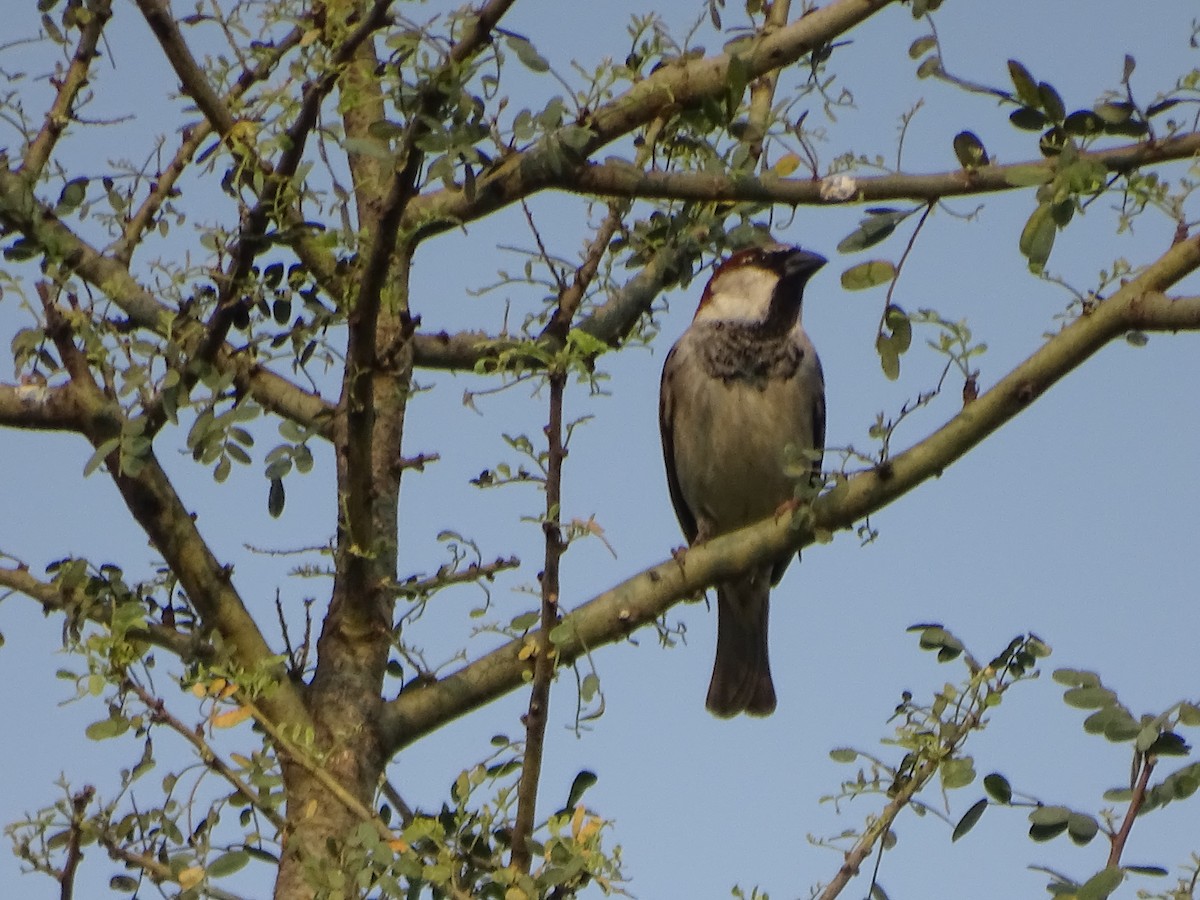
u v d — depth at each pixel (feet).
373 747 23.61
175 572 24.20
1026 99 22.13
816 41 27.07
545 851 18.70
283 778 22.53
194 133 28.50
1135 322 23.61
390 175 23.62
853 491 24.56
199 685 20.20
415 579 24.44
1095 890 18.06
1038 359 23.91
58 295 25.23
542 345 20.66
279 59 25.50
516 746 20.81
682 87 26.58
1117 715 19.12
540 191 26.48
